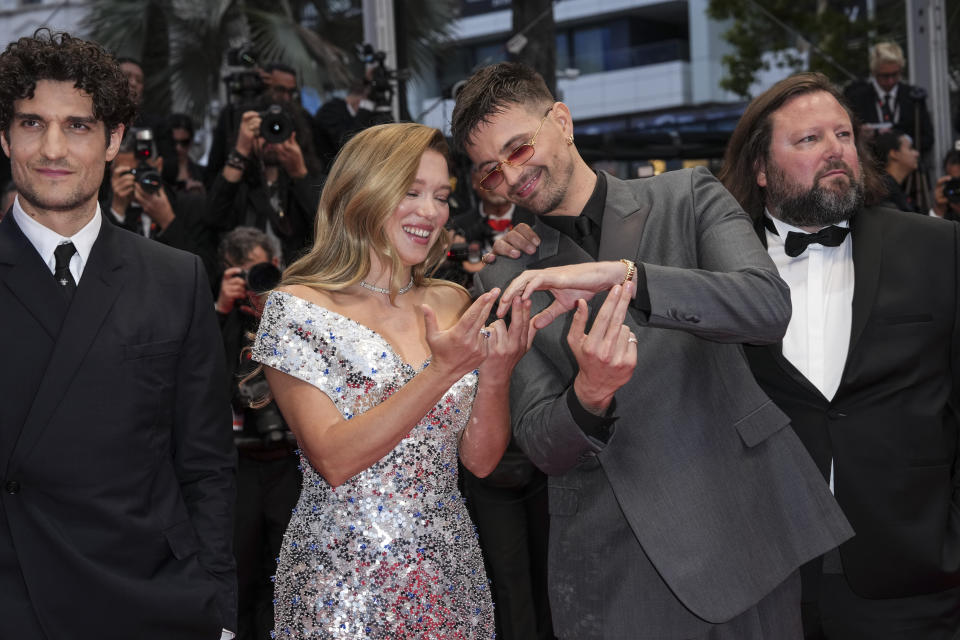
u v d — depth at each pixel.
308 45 9.49
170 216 4.11
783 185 2.36
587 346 1.77
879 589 2.26
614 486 1.94
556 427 1.91
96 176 1.96
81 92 1.91
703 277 1.83
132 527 1.92
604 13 12.75
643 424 1.96
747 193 2.51
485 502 3.42
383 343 2.01
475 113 2.05
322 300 2.03
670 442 1.95
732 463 1.97
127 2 9.42
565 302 1.89
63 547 1.86
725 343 1.90
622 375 1.78
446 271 3.49
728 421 2.00
